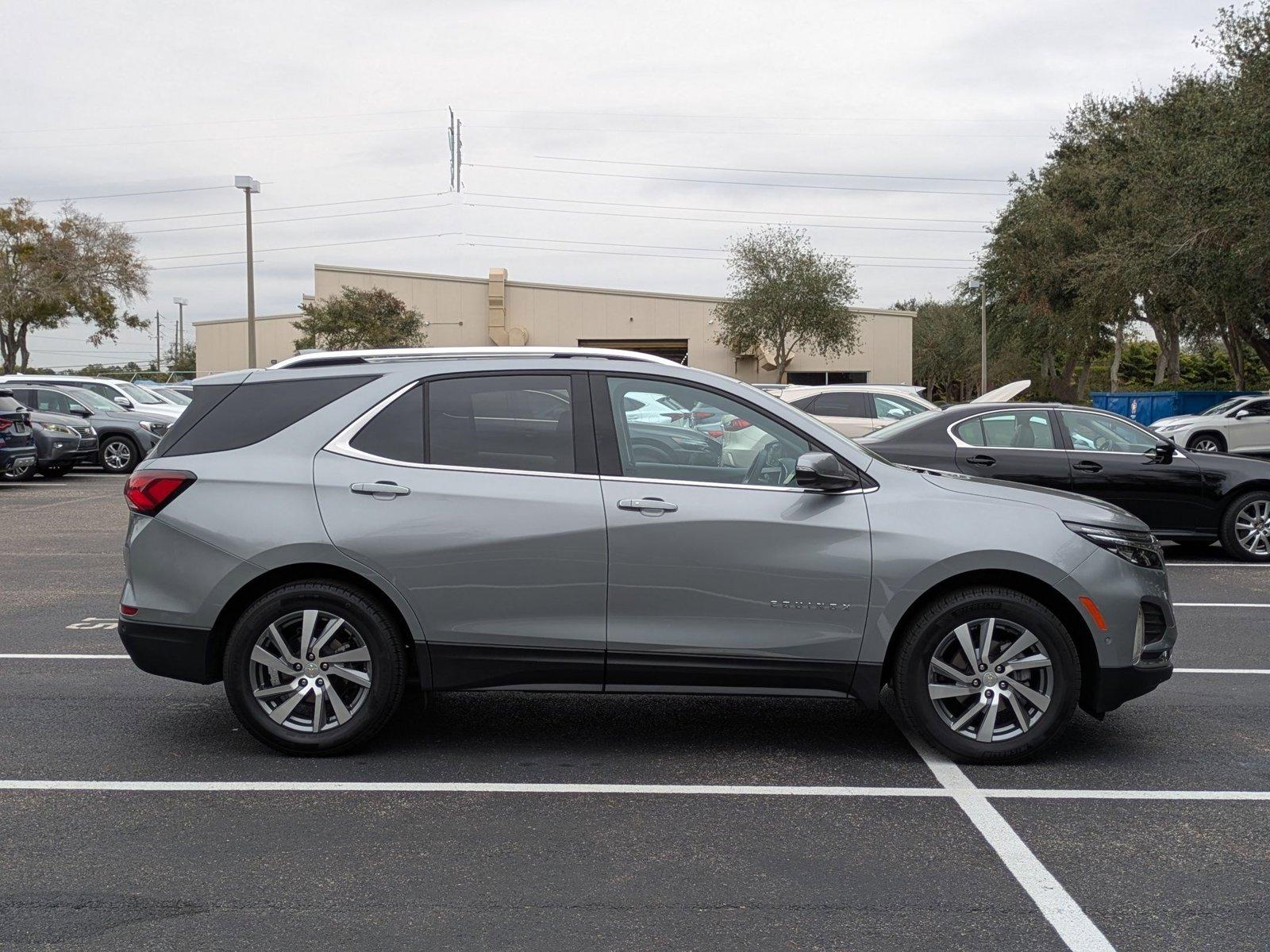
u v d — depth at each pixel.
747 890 3.86
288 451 5.25
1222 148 25.34
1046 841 4.32
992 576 5.23
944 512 5.15
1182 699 6.40
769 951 3.41
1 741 5.54
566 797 4.80
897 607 5.10
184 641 5.19
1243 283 27.38
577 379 5.30
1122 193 36.12
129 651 5.27
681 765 5.26
